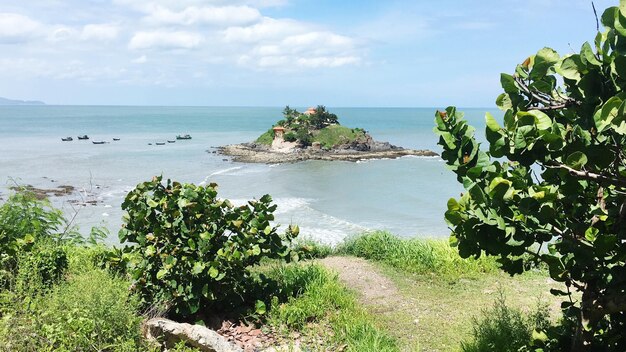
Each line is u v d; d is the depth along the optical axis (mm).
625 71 3295
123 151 60031
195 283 6332
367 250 10445
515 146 3570
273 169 44812
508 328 6039
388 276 8977
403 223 23250
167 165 46719
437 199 29797
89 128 116312
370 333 6031
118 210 25875
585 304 4090
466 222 3758
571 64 3650
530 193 3574
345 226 22156
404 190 33188
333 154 55750
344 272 9203
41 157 51875
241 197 30062
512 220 3623
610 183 3471
